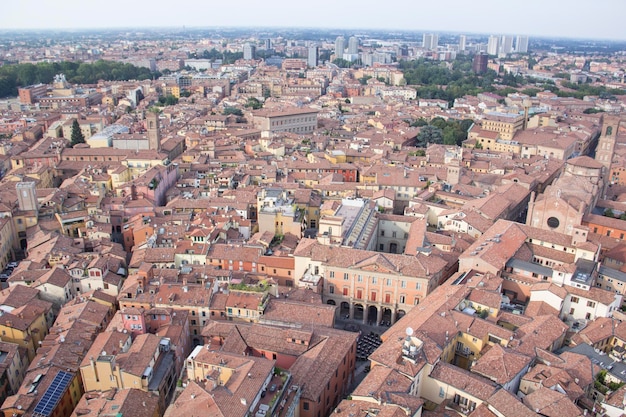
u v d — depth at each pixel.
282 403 109.81
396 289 168.00
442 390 117.25
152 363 126.62
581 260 167.38
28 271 173.88
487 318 144.00
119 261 185.50
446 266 178.88
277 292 164.00
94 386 124.75
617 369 126.25
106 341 130.50
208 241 191.88
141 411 115.31
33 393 121.25
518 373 119.62
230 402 102.19
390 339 129.75
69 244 192.25
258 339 133.00
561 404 108.69
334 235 183.88
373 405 106.81
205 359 117.56
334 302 176.75
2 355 136.00
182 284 158.75
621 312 151.50
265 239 196.38
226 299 152.38
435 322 133.62
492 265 166.00
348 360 135.38
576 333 142.38
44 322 156.62
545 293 154.88
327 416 125.38
